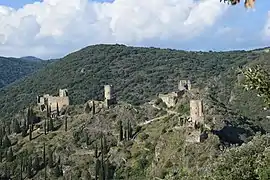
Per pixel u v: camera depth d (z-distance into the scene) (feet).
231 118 416.87
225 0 59.41
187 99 495.41
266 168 127.54
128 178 437.17
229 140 378.53
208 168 169.99
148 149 452.35
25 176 504.84
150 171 408.05
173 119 451.12
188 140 367.45
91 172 482.28
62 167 500.74
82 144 516.32
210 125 387.34
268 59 515.50
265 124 520.83
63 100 604.90
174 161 363.76
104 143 499.51
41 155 521.65
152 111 519.60
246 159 145.18
